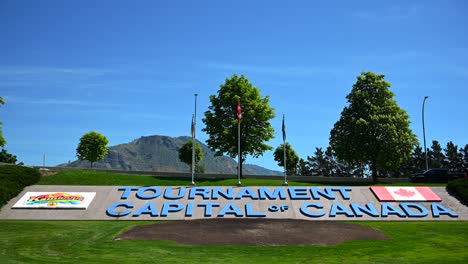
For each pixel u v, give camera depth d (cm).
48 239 2833
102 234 3050
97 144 9588
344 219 3894
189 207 4084
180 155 8944
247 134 6638
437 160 9481
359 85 6794
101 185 5062
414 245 2745
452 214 4000
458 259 2311
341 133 6738
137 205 4156
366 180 6700
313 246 2712
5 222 3612
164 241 2805
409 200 4319
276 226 3353
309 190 4500
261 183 5494
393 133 6384
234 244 2741
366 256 2409
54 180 5378
